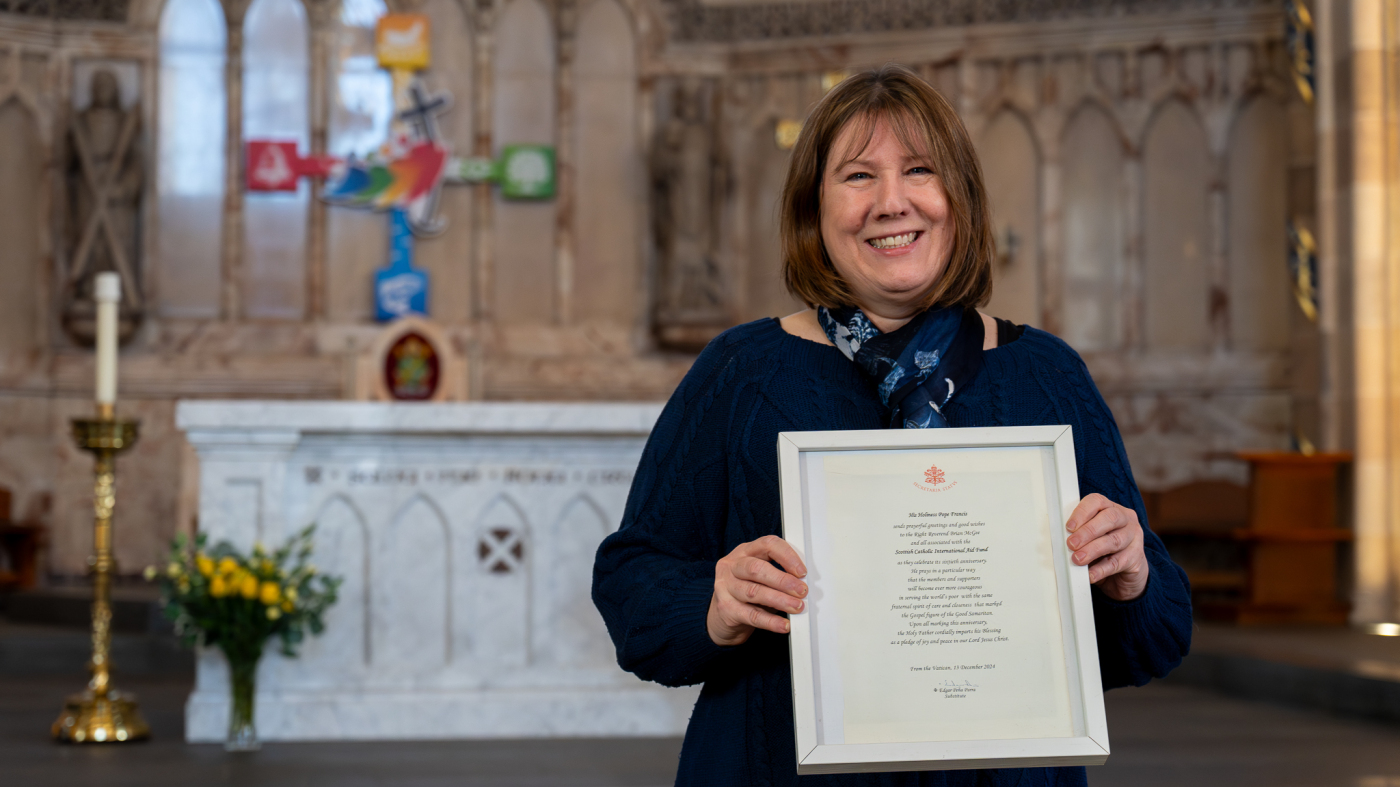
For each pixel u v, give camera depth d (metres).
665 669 1.43
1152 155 10.61
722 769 1.43
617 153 11.37
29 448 10.45
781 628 1.31
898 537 1.36
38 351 10.59
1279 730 5.47
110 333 5.02
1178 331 10.50
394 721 4.98
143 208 10.88
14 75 10.62
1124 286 10.61
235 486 4.93
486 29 11.27
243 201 11.02
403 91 11.07
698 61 11.36
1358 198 8.52
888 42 11.08
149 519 10.61
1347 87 8.62
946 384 1.45
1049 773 1.44
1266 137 10.34
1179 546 9.56
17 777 4.27
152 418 10.69
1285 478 8.27
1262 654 6.51
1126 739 5.25
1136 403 10.48
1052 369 1.52
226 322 10.95
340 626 5.03
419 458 5.11
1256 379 10.26
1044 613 1.34
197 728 4.93
